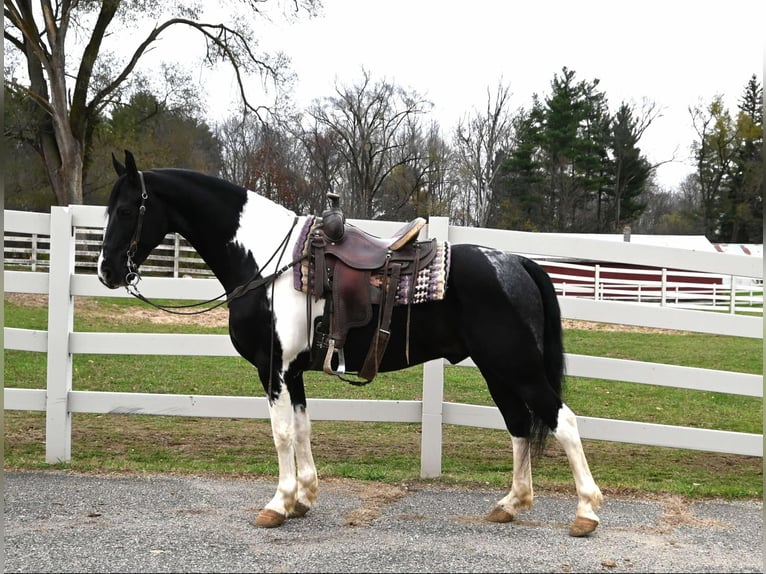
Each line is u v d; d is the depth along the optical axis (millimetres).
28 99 23266
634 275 21438
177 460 5820
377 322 4109
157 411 5609
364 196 41188
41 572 3396
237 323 4316
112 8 21703
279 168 37000
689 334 16625
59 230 5594
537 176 45062
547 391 3975
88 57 22375
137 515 4312
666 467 6039
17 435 6582
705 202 45344
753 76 43750
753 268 5191
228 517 4312
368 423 7629
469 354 4168
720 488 5152
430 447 5359
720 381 5207
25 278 5637
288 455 4230
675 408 8562
